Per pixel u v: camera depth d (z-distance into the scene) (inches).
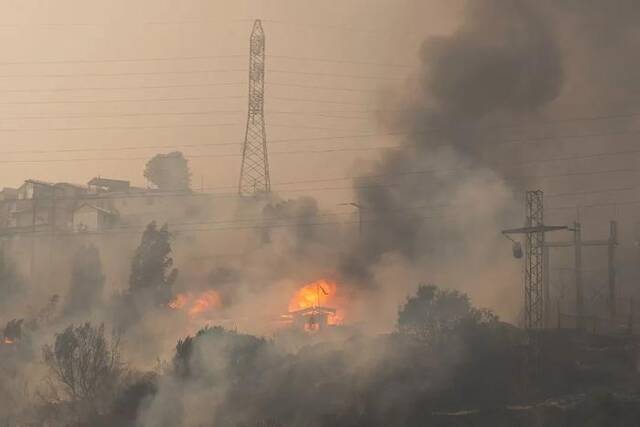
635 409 6648.6
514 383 7337.6
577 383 7416.3
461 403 7106.3
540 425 6515.8
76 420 7283.5
